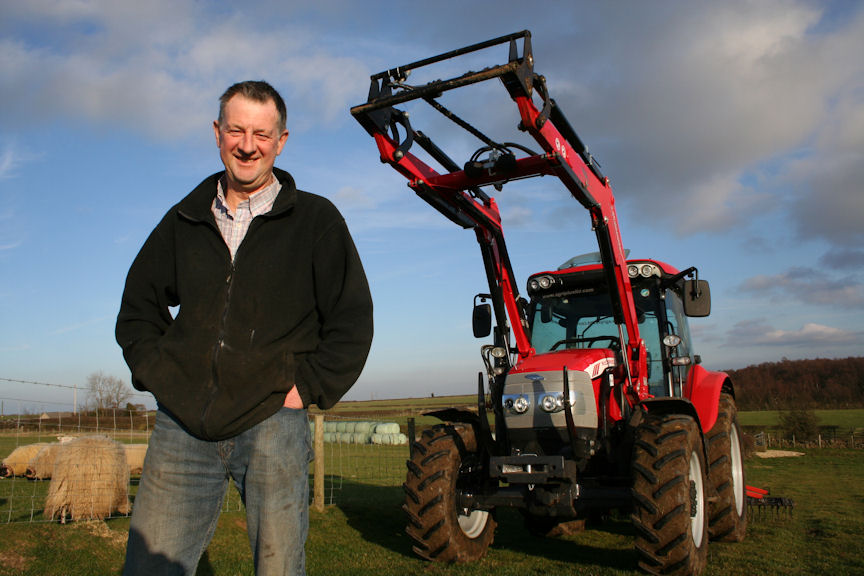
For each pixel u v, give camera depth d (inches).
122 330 77.3
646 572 182.7
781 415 1102.4
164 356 72.7
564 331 245.9
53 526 220.8
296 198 78.4
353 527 263.7
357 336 76.0
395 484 434.3
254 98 74.5
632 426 203.5
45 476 380.5
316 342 78.7
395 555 218.1
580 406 202.1
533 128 162.6
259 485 71.4
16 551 195.3
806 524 278.5
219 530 230.2
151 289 79.0
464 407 243.4
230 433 70.9
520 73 154.4
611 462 203.5
